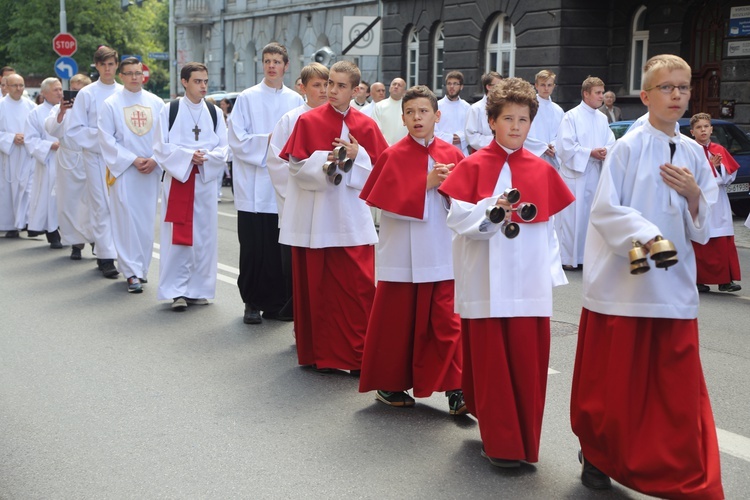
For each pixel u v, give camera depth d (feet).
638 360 13.17
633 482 13.15
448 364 17.40
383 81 89.86
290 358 22.25
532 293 14.67
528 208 14.35
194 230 27.55
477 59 76.33
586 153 35.58
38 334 24.47
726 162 31.07
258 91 26.37
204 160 27.27
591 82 35.73
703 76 61.67
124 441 16.62
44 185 40.11
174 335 24.45
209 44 128.26
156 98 31.30
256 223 25.64
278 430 17.13
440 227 17.47
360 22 55.93
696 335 13.19
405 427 17.25
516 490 14.28
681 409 12.87
